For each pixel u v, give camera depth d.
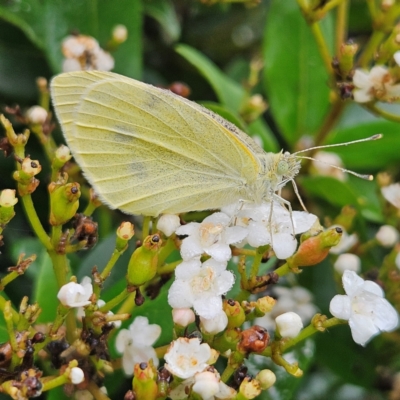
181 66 0.16
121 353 0.11
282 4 0.15
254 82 0.15
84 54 0.13
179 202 0.12
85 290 0.11
